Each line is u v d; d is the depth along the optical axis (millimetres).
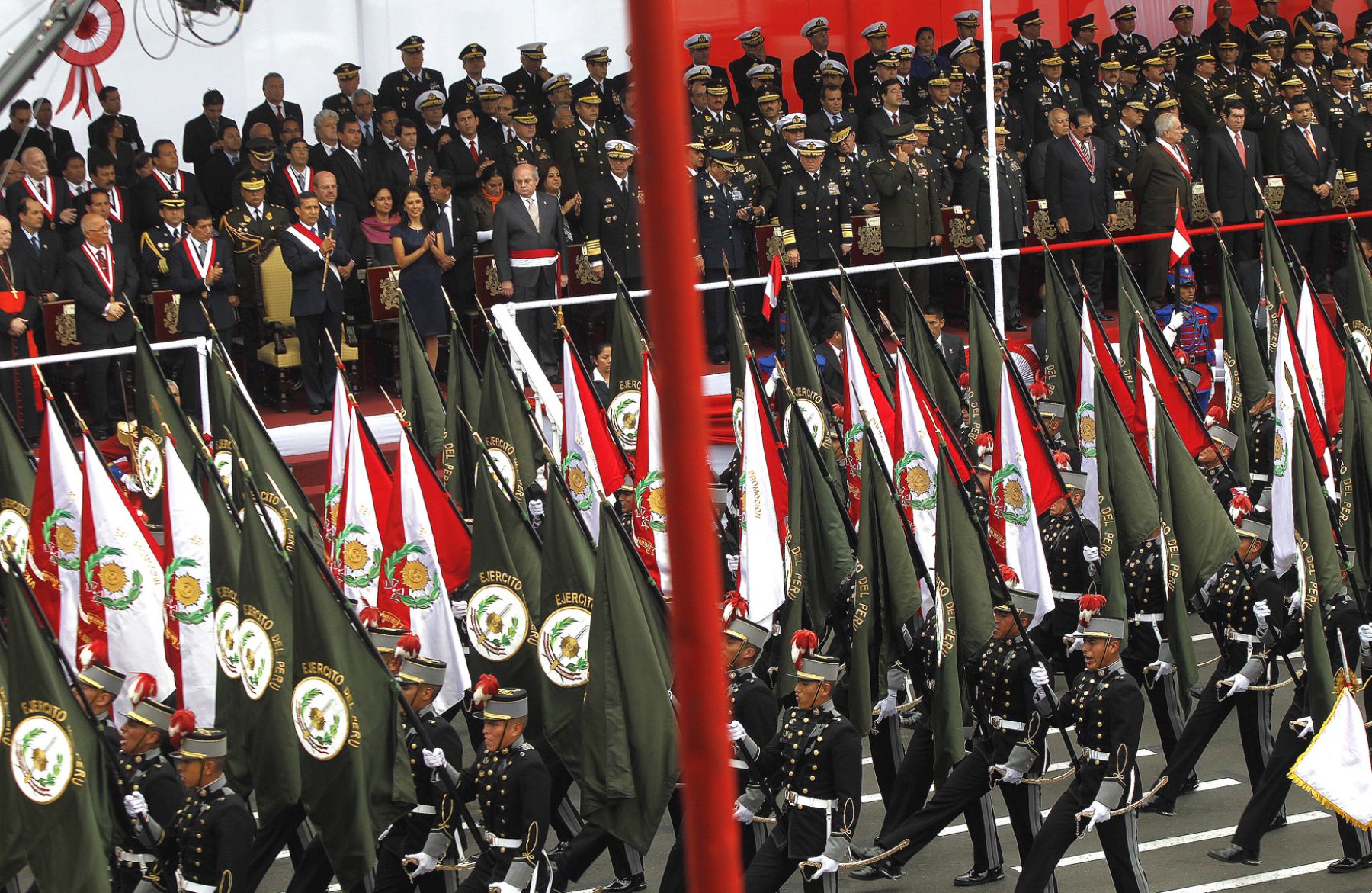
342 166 71938
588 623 42188
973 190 80000
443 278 73438
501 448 56000
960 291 82750
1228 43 90500
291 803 40156
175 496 45531
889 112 80188
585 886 44469
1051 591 52219
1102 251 81688
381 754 37594
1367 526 50312
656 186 7508
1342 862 42781
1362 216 83562
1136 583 50156
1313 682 41969
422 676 39562
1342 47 98062
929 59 88375
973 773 42000
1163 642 50031
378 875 39094
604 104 79875
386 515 48406
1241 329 67562
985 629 42094
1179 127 81062
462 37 87562
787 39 94250
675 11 7402
